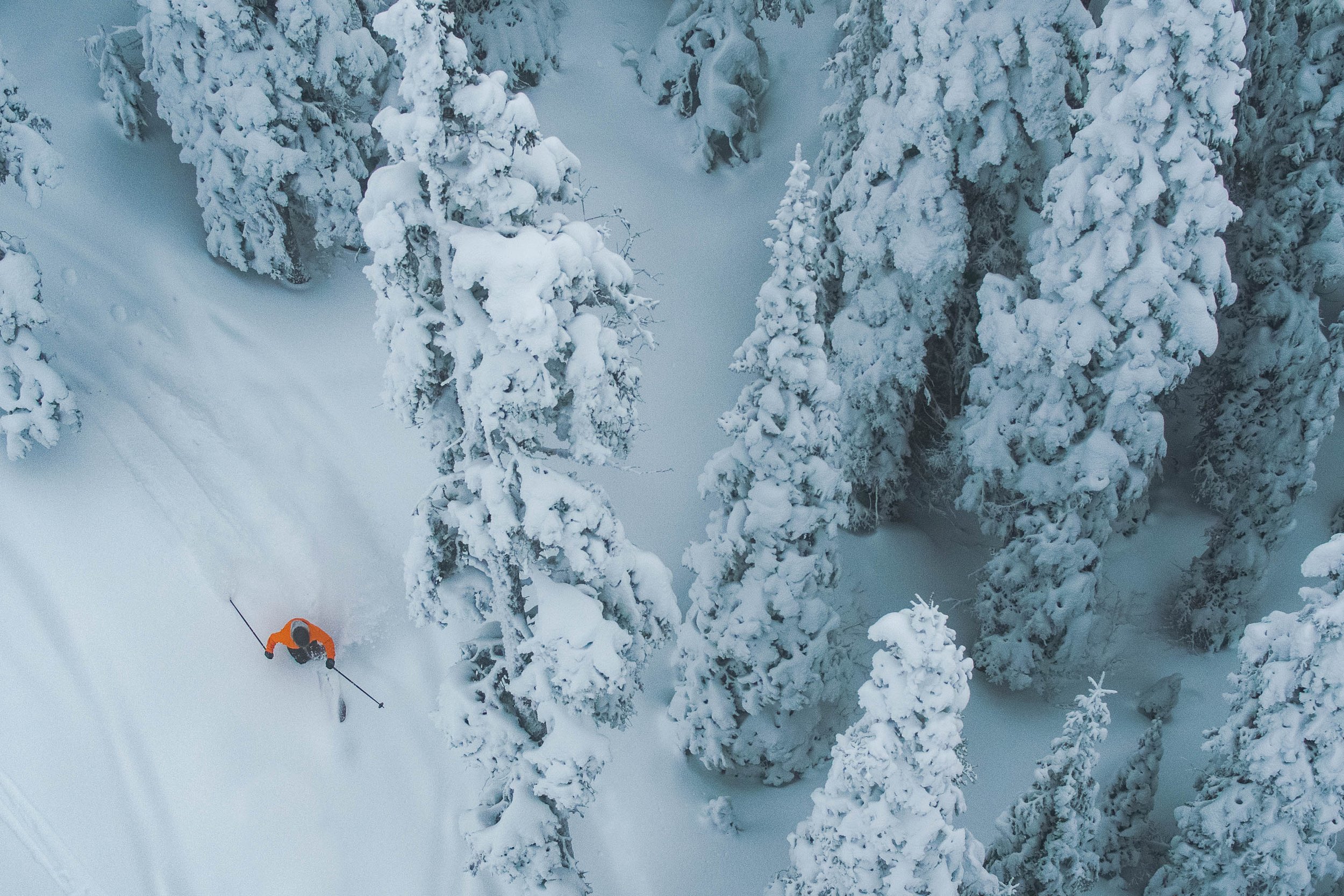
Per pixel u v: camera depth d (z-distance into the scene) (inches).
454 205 342.6
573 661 382.9
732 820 556.1
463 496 388.5
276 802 481.4
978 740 652.7
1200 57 517.7
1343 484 902.4
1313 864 460.4
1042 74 604.1
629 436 396.8
